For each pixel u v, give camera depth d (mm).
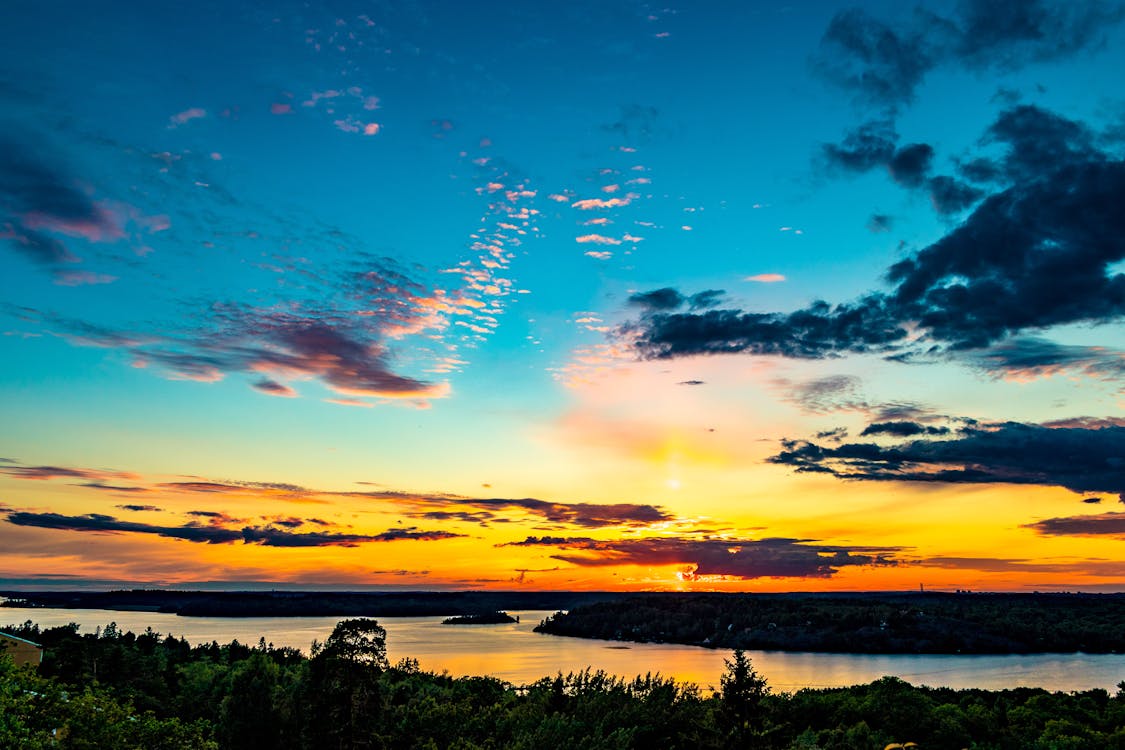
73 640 120375
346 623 74688
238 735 80438
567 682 87250
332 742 71938
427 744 73562
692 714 73062
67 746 33812
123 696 96562
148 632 190625
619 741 66938
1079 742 87750
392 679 112312
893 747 58875
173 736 40875
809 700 101562
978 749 84750
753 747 62719
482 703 92812
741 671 64562
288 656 171500
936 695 132375
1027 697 132000
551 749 69125
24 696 33500
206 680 120375
